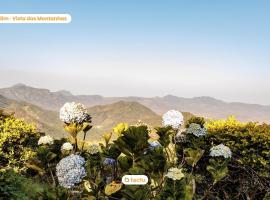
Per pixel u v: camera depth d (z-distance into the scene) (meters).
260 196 3.92
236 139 3.99
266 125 4.02
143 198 1.53
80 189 1.72
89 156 1.88
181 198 1.66
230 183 3.94
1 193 4.36
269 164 3.75
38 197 1.42
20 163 5.84
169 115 2.27
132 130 1.71
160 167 1.71
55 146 2.53
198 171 3.77
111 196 1.62
